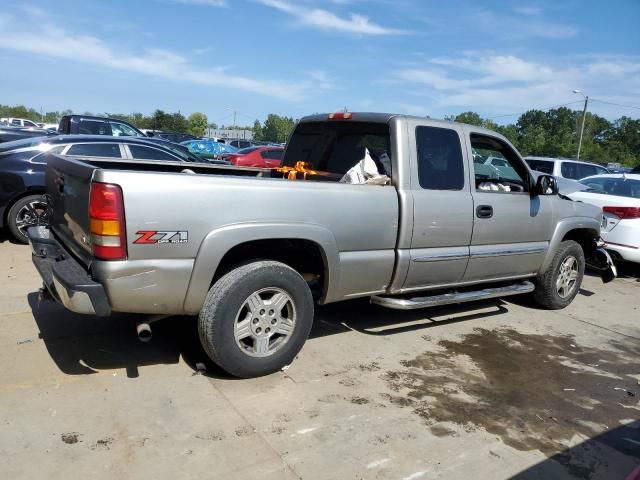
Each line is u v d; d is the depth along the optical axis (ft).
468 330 17.88
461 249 16.47
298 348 13.52
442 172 15.90
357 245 14.12
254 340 12.82
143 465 9.52
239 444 10.34
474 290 18.78
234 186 12.03
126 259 11.05
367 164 15.56
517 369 14.98
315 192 13.19
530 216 18.45
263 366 12.92
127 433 10.42
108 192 10.77
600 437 11.74
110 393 11.86
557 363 15.66
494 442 11.18
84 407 11.22
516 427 11.86
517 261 18.45
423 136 15.57
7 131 48.55
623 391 14.11
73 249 12.83
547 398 13.38
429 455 10.53
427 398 12.82
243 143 119.24
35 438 10.04
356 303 19.63
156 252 11.27
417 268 15.35
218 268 13.06
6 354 13.38
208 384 12.60
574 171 47.09
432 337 16.89
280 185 12.67
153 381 12.54
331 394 12.60
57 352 13.69
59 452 9.70
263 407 11.76
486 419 12.10
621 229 25.86
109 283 10.95
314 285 14.43
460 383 13.78
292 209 12.82
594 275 28.48
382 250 14.71
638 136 284.82
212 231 11.77
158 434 10.47
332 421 11.43
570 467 10.53
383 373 13.98
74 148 25.55
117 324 15.79
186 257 11.63
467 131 16.76
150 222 11.12
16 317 15.79
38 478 8.99
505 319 19.44
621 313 21.38
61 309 16.66
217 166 18.35
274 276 12.67
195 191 11.55
